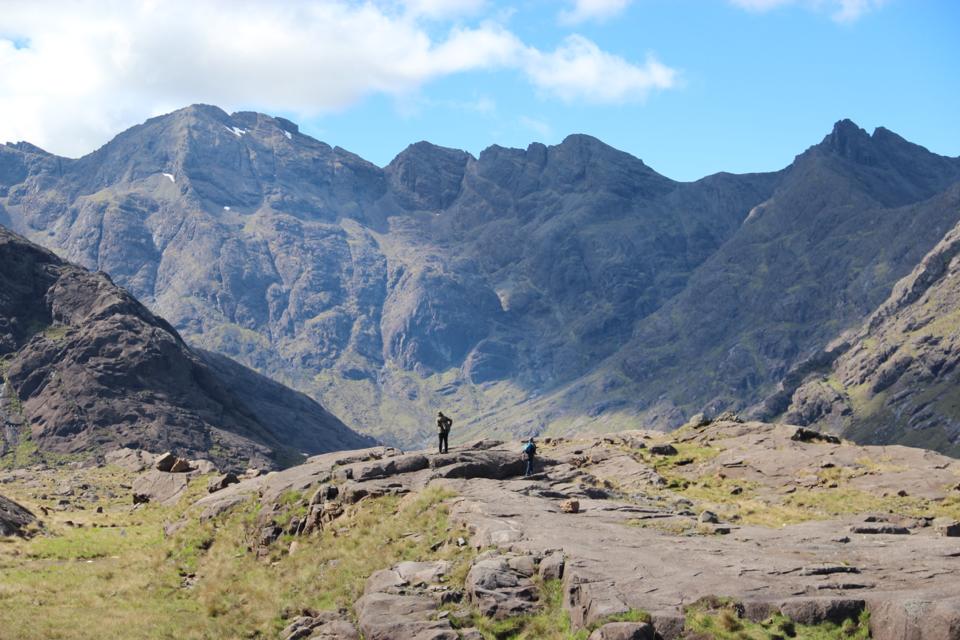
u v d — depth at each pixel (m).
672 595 25.28
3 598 39.03
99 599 39.84
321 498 44.50
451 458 48.31
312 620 31.16
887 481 52.47
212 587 40.12
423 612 28.12
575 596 26.41
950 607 21.88
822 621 23.67
